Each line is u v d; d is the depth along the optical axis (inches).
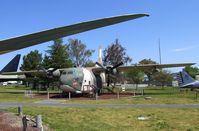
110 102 1149.1
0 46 259.6
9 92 2090.3
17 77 1868.8
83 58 3508.9
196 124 665.6
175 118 729.0
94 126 635.5
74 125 634.2
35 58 3312.0
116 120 707.4
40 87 2716.5
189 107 928.3
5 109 836.0
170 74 3457.2
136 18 239.5
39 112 781.3
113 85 2004.2
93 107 927.0
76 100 1298.0
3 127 542.6
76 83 1496.1
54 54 2591.0
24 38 249.3
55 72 1683.1
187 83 2148.1
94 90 1577.3
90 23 237.8
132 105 1010.7
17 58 1291.8
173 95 1551.4
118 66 1667.1
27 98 1462.8
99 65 1674.5
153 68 1768.0
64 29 243.3
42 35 248.2
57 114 758.5
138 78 3115.2
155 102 1127.6
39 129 522.6
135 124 666.8
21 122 604.7
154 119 717.9
